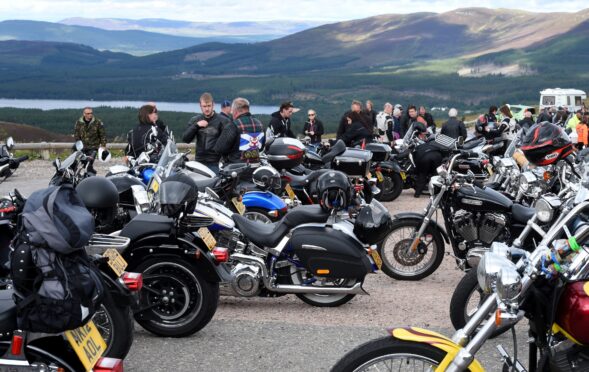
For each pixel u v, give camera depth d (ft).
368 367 12.07
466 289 20.42
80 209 13.73
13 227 17.07
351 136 53.36
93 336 13.92
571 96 202.90
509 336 21.18
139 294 20.61
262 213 30.25
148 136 31.40
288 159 34.94
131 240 20.53
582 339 11.57
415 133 53.98
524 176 25.61
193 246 20.40
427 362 11.89
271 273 23.48
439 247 27.78
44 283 13.14
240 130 36.73
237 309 24.29
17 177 62.85
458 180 26.14
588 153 26.11
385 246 30.19
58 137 199.62
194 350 19.95
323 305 24.36
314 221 23.27
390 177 50.70
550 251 12.00
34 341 13.73
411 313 23.86
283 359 19.31
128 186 25.71
